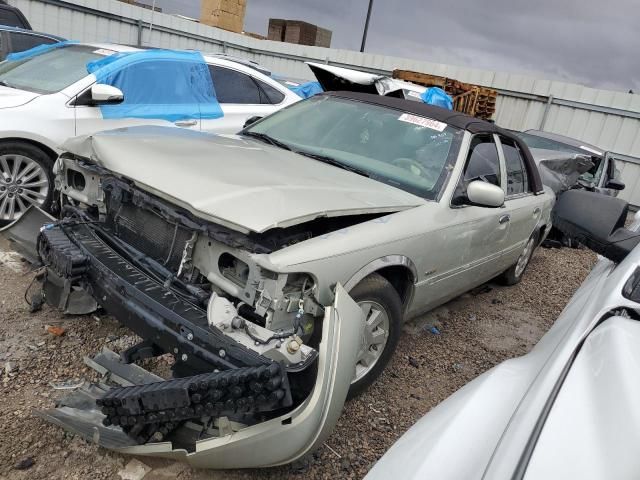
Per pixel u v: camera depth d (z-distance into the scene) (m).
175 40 14.95
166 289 2.49
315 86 9.54
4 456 2.35
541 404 1.44
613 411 1.27
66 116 4.85
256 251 2.30
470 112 13.95
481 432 1.51
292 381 2.09
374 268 2.78
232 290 2.38
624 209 2.64
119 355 2.80
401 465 1.48
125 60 5.41
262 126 4.30
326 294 2.46
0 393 2.73
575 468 1.16
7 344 3.13
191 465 2.28
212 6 16.23
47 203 4.86
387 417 3.11
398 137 3.81
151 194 2.72
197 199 2.40
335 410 2.24
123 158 2.84
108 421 2.20
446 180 3.52
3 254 4.23
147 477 2.37
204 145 3.26
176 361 2.37
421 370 3.75
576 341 1.75
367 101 4.21
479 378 1.85
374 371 3.16
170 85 5.71
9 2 11.77
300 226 2.63
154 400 2.04
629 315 1.90
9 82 5.26
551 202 5.53
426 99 9.11
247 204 2.36
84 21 12.98
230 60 7.05
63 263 2.69
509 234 4.47
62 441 2.49
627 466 1.12
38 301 3.53
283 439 2.09
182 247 2.60
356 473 2.62
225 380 1.95
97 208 3.24
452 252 3.52
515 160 4.68
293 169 3.12
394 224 2.96
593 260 8.05
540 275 6.67
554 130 14.92
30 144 4.67
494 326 4.80
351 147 3.80
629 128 13.95
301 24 18.38
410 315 3.52
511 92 15.19
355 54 16.61
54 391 2.81
